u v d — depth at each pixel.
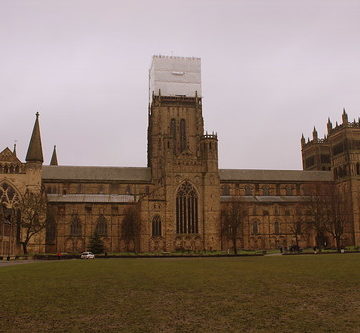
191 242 146.50
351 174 178.00
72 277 50.31
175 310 30.03
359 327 24.64
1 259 109.75
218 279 46.41
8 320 27.38
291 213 169.50
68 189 163.12
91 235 150.12
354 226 173.50
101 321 27.03
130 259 98.25
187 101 185.88
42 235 137.62
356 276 46.16
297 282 42.44
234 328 24.97
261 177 184.38
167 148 149.25
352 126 183.25
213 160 152.12
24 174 145.00
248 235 163.12
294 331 24.02
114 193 166.75
